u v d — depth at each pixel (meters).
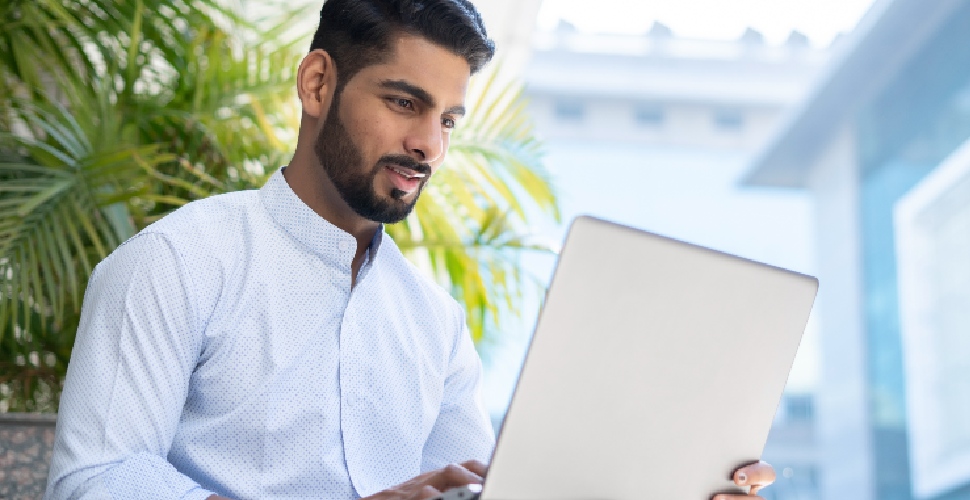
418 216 2.77
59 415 1.35
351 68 1.45
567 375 1.18
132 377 1.34
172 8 2.70
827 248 17.89
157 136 2.63
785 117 17.45
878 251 16.81
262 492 1.41
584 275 1.18
